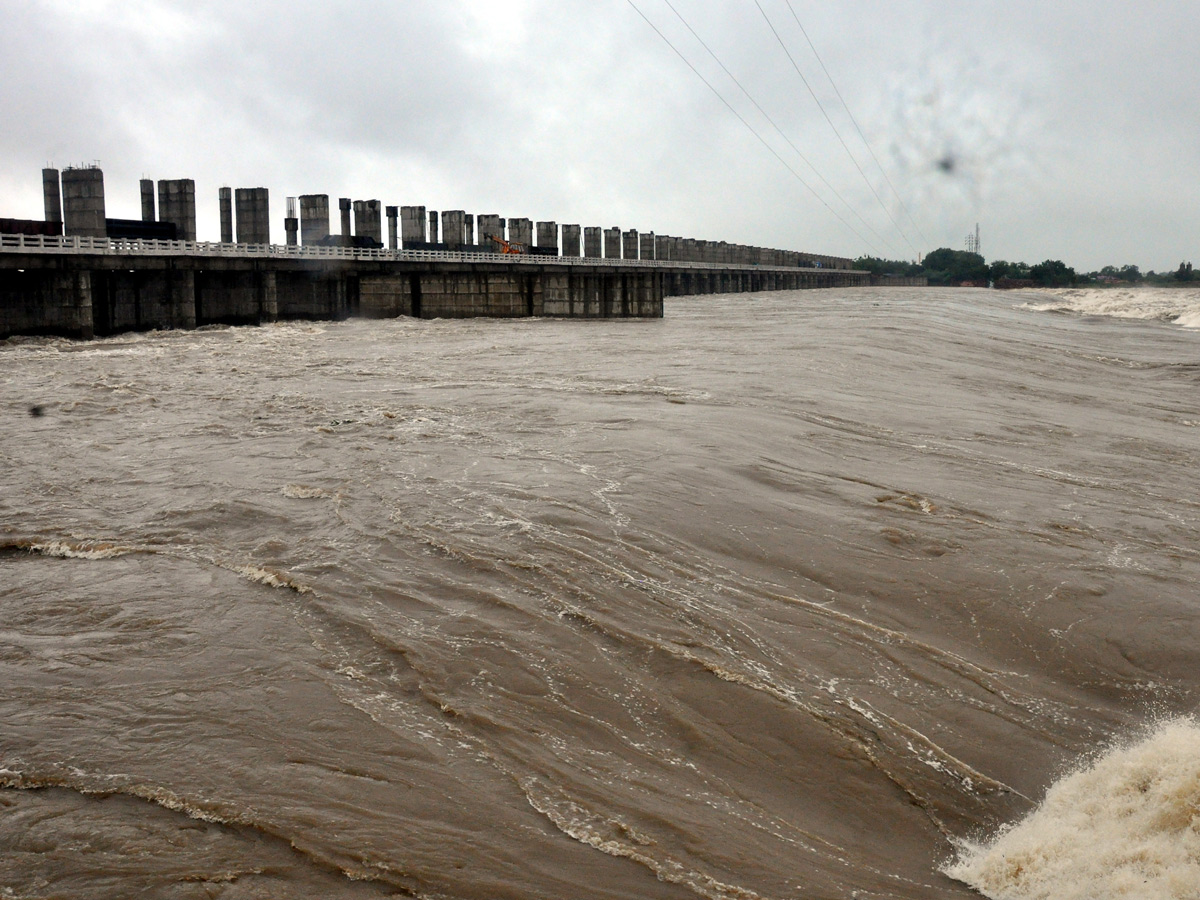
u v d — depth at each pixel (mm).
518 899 8500
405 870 8805
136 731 11016
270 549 16578
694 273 131000
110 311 55312
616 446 22594
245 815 9516
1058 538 16953
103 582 15367
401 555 16016
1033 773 10430
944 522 17594
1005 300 111125
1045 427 26625
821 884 8797
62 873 8703
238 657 12766
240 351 46094
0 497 19750
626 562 15523
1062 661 12719
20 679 12234
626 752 10672
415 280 74875
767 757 10609
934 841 9477
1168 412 30688
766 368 36156
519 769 10320
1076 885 8516
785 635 13188
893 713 11430
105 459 22953
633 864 8953
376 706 11531
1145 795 9430
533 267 74750
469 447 23125
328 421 27000
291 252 64000
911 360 39875
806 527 17109
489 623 13492
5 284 50750
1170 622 13688
